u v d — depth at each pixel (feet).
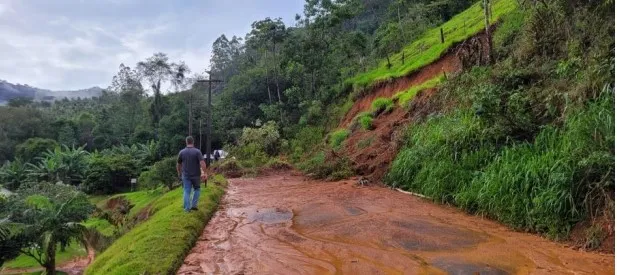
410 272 16.20
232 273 16.78
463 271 16.11
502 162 24.80
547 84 28.81
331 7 98.02
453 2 104.47
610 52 24.32
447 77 45.11
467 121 30.78
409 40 95.35
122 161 113.39
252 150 75.25
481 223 23.57
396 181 36.27
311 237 22.02
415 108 47.73
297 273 16.57
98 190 112.27
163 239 20.12
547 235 20.33
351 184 39.47
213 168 64.85
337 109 82.48
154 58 185.06
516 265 16.66
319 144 69.51
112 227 62.03
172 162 66.44
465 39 54.85
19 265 64.90
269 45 114.42
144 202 64.90
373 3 156.25
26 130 187.42
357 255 18.58
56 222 56.39
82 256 66.59
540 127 25.07
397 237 21.13
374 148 46.19
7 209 56.49
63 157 121.39
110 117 197.57
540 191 21.21
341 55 104.58
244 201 34.60
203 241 21.95
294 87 101.19
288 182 47.57
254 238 22.22
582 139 20.81
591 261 16.85
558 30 32.04
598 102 22.09
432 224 23.56
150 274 15.92
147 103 181.37
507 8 55.72
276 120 97.30
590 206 19.24
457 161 29.43
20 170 123.54
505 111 27.32
